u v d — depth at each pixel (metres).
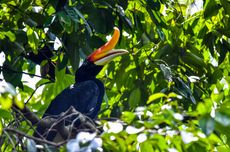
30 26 11.78
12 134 7.99
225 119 6.64
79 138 6.81
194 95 12.42
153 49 13.01
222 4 12.24
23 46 12.21
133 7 12.71
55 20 11.19
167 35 12.90
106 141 7.07
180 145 7.18
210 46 12.86
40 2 12.48
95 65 12.88
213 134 7.16
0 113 8.95
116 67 13.27
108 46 12.55
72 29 11.26
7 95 7.40
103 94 12.75
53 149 7.64
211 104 6.97
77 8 11.57
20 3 12.25
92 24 11.57
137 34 12.96
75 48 11.70
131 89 12.73
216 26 13.11
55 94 12.64
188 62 12.72
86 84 12.65
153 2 12.25
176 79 11.98
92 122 8.55
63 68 11.70
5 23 12.11
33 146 7.38
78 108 12.37
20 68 12.21
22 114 9.20
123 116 7.38
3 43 11.70
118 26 12.02
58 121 8.83
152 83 12.59
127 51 12.55
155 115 7.23
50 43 12.19
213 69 12.70
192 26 13.24
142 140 7.07
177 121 7.11
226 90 11.84
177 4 13.77
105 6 11.70
